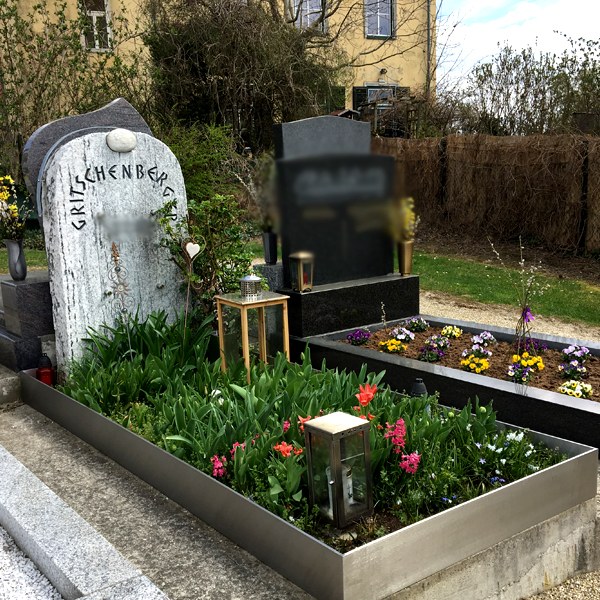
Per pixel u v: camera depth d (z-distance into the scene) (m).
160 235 5.48
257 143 13.93
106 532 3.13
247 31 13.15
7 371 5.32
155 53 13.40
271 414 3.63
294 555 2.64
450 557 2.73
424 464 3.21
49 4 13.14
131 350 4.80
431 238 12.55
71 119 5.65
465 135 12.12
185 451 3.48
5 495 3.18
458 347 5.61
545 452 3.43
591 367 4.97
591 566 3.35
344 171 6.10
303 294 5.85
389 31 17.53
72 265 5.03
